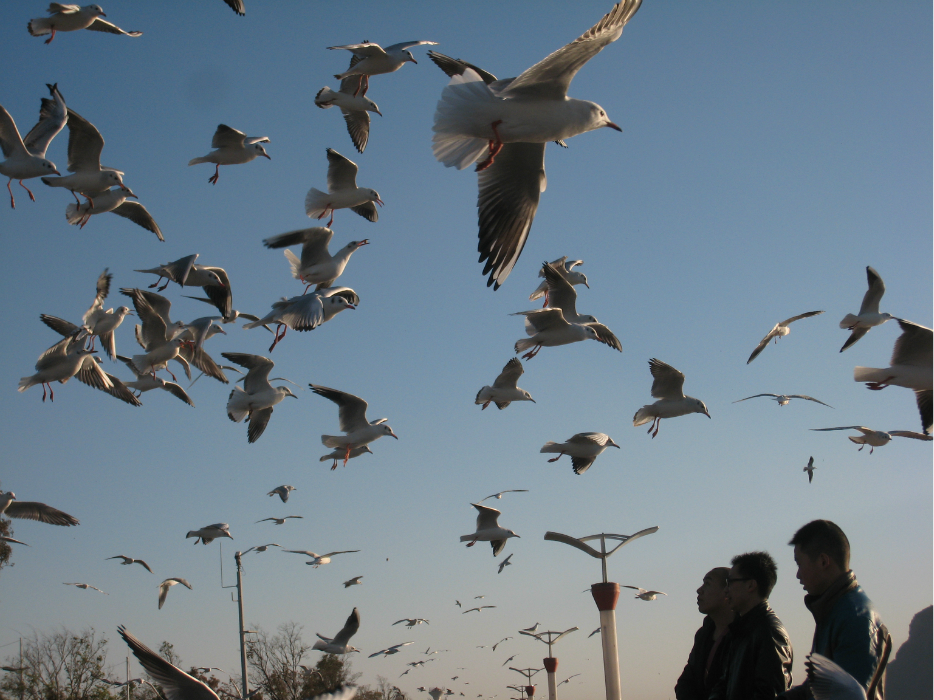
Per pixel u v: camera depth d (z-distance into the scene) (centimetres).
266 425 1822
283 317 1562
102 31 1472
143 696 3638
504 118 598
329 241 1861
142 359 1823
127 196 1628
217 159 1697
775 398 1875
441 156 625
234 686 3669
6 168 1520
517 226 660
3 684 3531
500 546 2144
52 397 1684
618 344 1920
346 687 457
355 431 1814
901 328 1242
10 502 1683
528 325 1583
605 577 2350
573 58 572
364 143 1886
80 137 1592
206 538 2209
